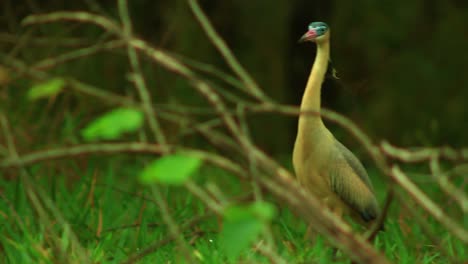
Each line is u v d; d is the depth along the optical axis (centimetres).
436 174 644
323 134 1065
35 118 1416
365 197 1079
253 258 874
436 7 2248
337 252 953
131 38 698
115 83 1608
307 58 2370
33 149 1296
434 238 695
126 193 1177
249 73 2139
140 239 1005
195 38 1964
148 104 633
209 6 2153
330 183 1068
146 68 1556
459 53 2216
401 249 997
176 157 446
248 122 2070
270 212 443
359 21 2252
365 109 2192
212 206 605
